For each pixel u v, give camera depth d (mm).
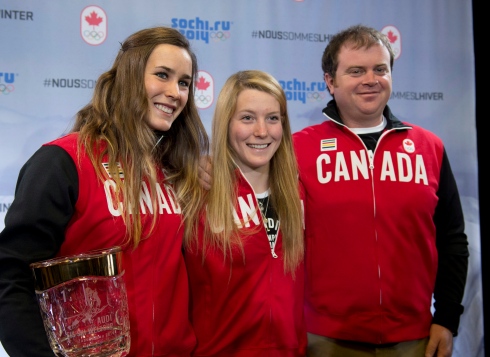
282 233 1729
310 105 2619
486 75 2783
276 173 1763
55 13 2326
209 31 2498
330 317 1862
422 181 1895
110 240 1363
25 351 1168
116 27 2389
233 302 1668
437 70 2754
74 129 1477
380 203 1845
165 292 1450
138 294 1397
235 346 1673
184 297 1532
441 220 2008
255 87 1689
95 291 1173
